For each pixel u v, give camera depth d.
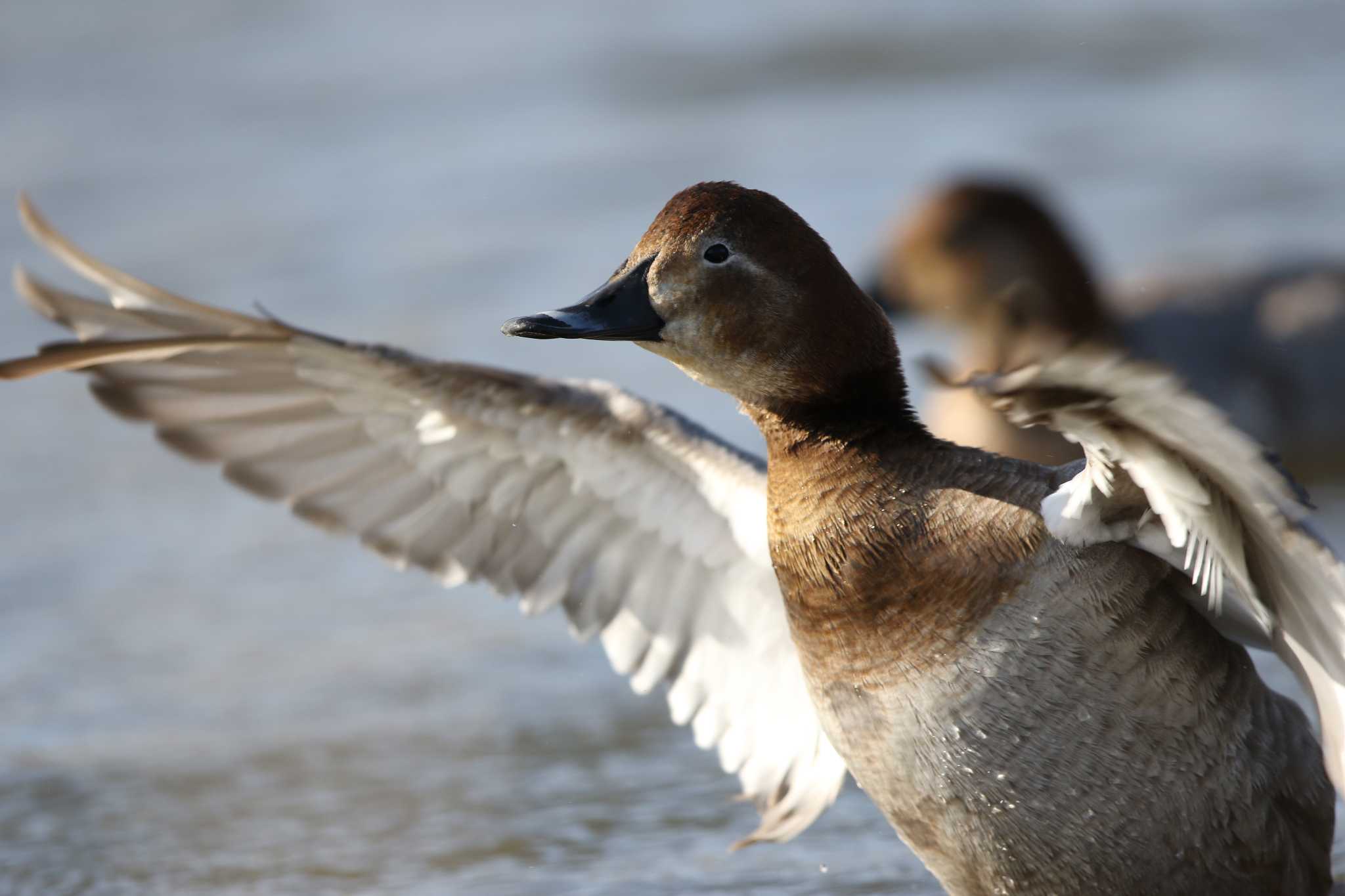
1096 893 7.18
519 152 22.12
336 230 19.78
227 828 9.28
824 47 25.11
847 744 7.43
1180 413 5.53
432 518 8.80
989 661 6.98
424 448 8.59
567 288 17.62
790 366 7.52
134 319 8.22
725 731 8.81
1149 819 7.00
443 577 8.87
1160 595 6.89
